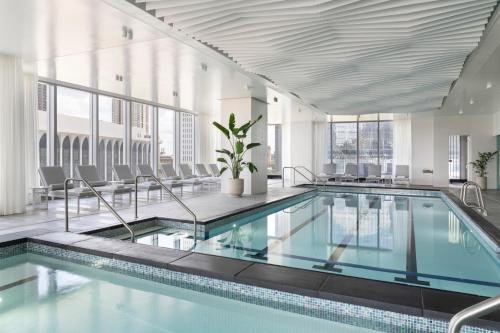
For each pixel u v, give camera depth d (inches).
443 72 235.0
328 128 593.9
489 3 135.0
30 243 165.0
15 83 233.6
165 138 471.5
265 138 382.0
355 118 558.6
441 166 478.0
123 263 138.3
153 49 215.9
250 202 289.4
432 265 147.6
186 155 500.4
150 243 181.8
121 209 251.9
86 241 158.7
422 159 500.1
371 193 430.9
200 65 251.0
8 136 230.2
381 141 575.2
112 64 251.3
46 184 248.4
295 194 354.9
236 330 95.3
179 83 308.7
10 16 168.2
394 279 130.3
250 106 354.6
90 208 259.6
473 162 458.3
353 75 244.4
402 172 504.1
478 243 185.2
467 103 369.1
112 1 149.1
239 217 242.5
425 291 99.7
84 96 354.3
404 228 224.7
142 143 429.7
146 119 434.9
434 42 175.8
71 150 345.1
